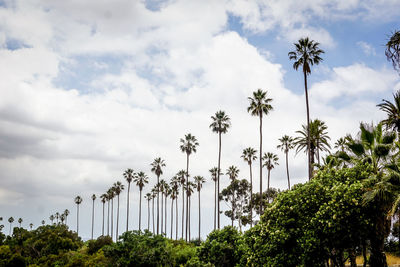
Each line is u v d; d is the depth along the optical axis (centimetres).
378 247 1678
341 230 1712
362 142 1864
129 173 10012
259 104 4794
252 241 2152
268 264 1873
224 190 8762
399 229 1753
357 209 1656
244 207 8544
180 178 9156
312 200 1869
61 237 4875
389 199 1550
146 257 2862
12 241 4894
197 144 7381
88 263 3098
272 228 1934
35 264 3619
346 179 1909
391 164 1606
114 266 2912
